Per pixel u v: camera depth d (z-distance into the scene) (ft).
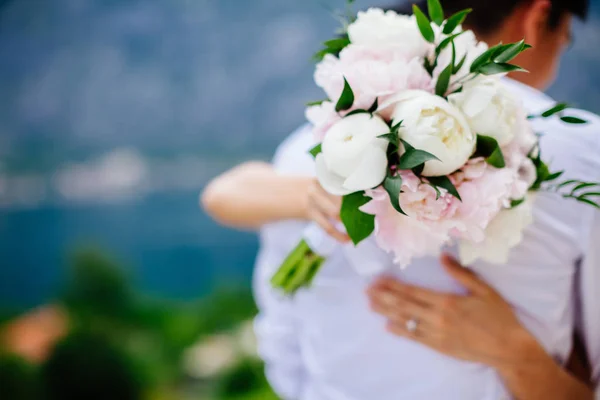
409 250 2.33
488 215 2.22
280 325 3.68
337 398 3.21
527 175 2.37
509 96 2.32
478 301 2.80
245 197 3.51
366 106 2.29
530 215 2.40
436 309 2.84
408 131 2.14
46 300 17.25
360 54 2.39
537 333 2.88
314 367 3.29
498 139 2.27
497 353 2.83
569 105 2.34
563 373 2.95
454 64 2.32
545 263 2.76
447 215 2.24
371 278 2.97
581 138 2.74
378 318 3.00
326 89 2.44
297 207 3.30
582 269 2.80
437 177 2.24
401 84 2.27
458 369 2.93
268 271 3.68
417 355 2.97
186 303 16.47
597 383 3.11
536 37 2.99
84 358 8.86
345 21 2.67
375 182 2.18
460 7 2.90
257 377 10.19
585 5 3.05
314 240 2.97
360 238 2.36
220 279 17.80
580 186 2.43
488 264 2.78
